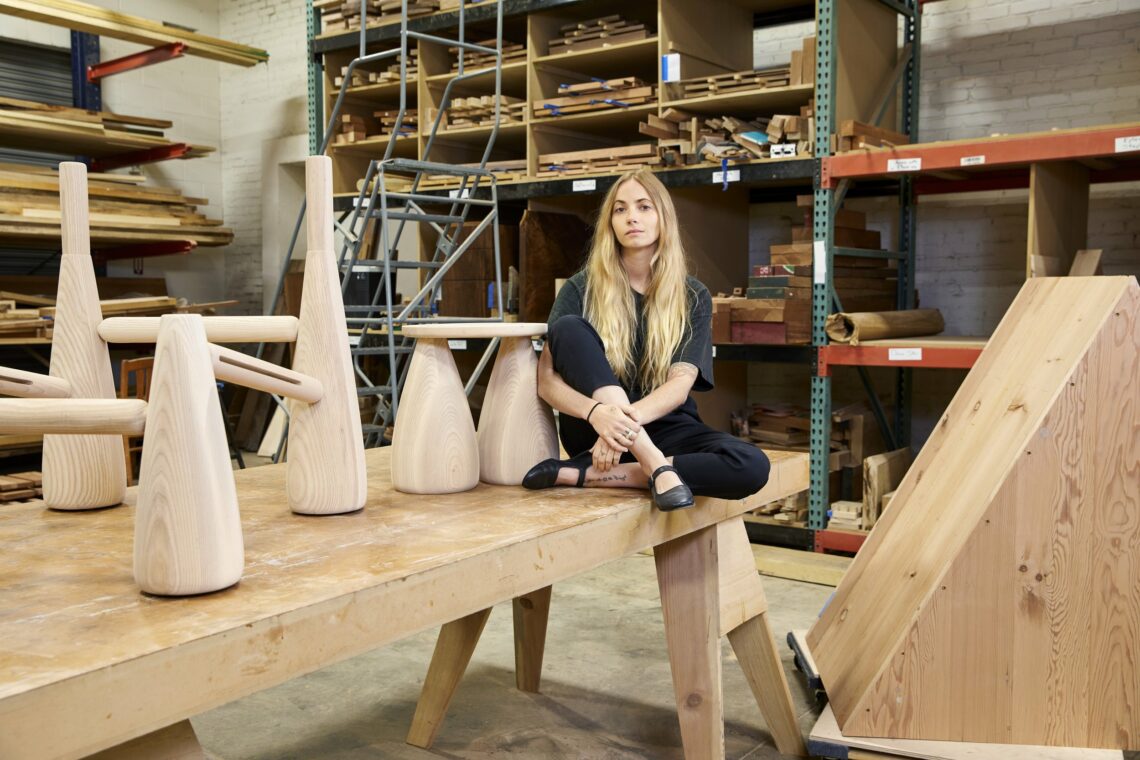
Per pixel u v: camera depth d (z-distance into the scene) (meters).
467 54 5.58
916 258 5.25
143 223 6.68
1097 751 1.97
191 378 1.09
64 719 0.84
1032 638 1.99
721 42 5.01
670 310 2.20
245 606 1.04
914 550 2.28
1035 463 2.01
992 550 2.01
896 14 4.79
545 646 3.10
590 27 5.00
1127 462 1.99
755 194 5.58
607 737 2.42
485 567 1.30
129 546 1.32
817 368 4.17
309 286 1.49
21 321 5.88
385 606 1.15
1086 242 4.31
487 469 1.84
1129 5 4.56
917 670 2.03
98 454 1.55
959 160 3.78
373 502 1.63
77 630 0.97
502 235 5.42
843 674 2.27
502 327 1.76
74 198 1.49
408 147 6.02
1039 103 4.83
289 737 2.42
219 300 8.46
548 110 5.08
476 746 2.37
